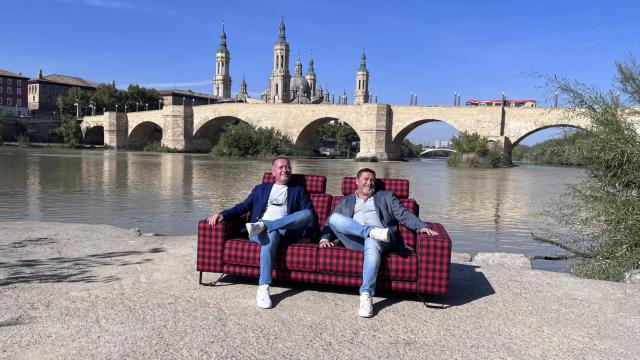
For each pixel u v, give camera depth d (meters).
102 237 8.77
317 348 4.16
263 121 89.00
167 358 3.88
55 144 104.88
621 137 8.20
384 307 5.29
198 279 6.10
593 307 5.44
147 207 16.02
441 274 5.18
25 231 9.17
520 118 69.19
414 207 6.18
